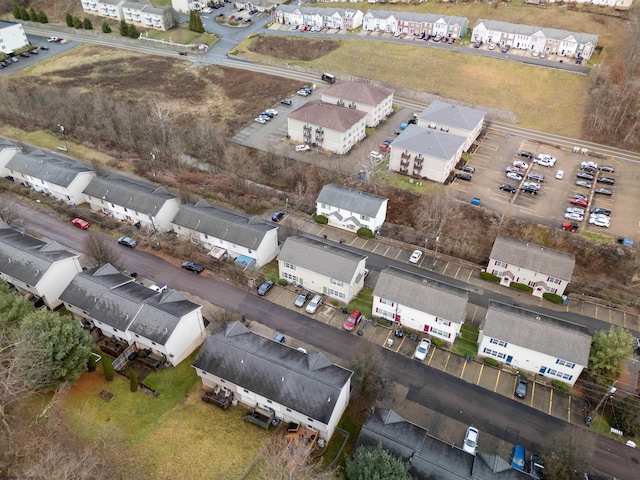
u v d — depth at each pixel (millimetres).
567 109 123312
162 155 111000
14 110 127812
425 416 58656
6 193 99438
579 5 158000
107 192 90875
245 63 158375
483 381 63375
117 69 153750
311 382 54656
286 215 94250
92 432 54938
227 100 136250
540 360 62406
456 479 46406
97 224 90875
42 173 97000
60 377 59031
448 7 171875
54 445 50031
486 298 76500
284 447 53719
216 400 58719
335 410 53906
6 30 159250
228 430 56250
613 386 58594
